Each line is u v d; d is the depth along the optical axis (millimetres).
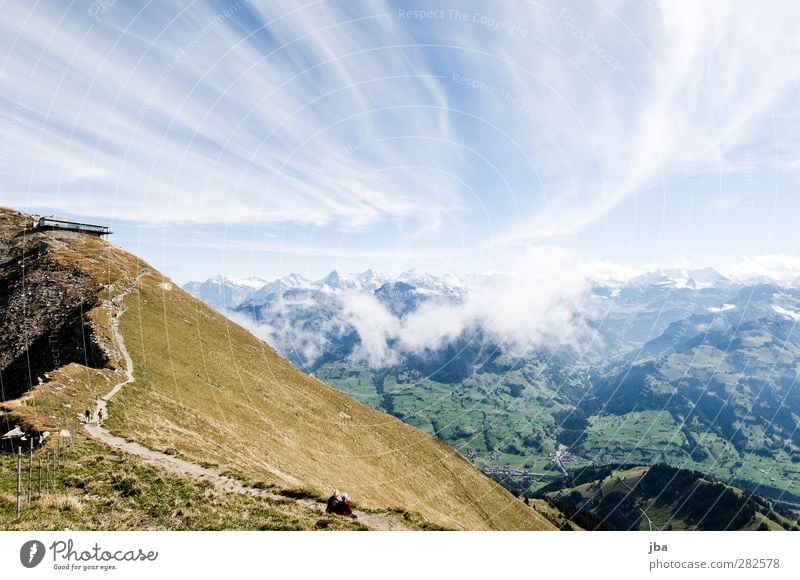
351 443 64438
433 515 52188
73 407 32312
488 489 81250
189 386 49188
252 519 18734
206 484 22406
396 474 63062
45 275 74188
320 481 41625
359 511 23594
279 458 41781
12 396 49875
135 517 17562
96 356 50906
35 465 21766
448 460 84375
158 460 25672
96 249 88312
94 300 66375
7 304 66562
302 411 65125
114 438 28516
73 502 17766
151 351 55000
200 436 35844
